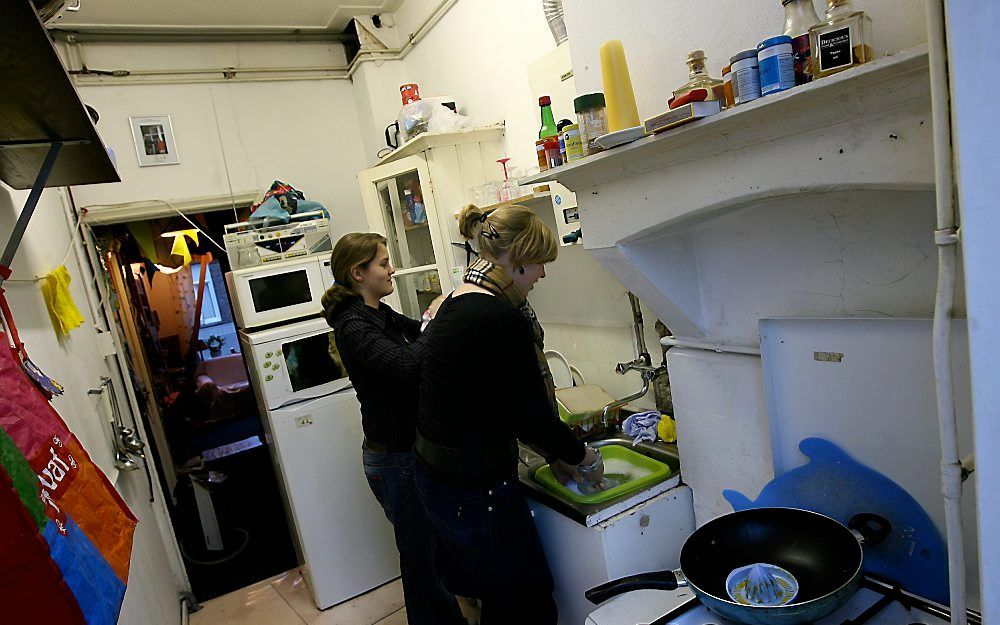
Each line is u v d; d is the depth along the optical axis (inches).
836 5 30.5
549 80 72.2
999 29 18.8
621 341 82.1
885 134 30.8
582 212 53.3
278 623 95.3
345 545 98.0
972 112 19.7
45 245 66.9
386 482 75.7
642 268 50.9
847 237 41.9
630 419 72.2
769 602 36.2
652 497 59.6
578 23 52.1
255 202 121.1
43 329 53.5
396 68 127.0
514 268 57.8
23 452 30.3
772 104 32.6
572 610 62.6
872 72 27.8
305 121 127.5
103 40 108.4
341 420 97.1
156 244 141.2
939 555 37.6
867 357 40.3
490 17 95.7
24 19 28.8
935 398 37.0
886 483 39.8
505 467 56.7
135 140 111.7
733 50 40.1
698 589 36.7
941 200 24.4
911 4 30.6
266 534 129.3
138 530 73.3
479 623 71.0
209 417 208.1
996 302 20.3
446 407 55.4
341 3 115.3
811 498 43.8
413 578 78.1
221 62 119.0
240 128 121.0
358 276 74.3
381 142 124.8
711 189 40.9
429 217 97.3
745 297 50.5
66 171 55.9
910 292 38.9
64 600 28.6
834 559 37.7
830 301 43.9
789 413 46.3
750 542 41.3
